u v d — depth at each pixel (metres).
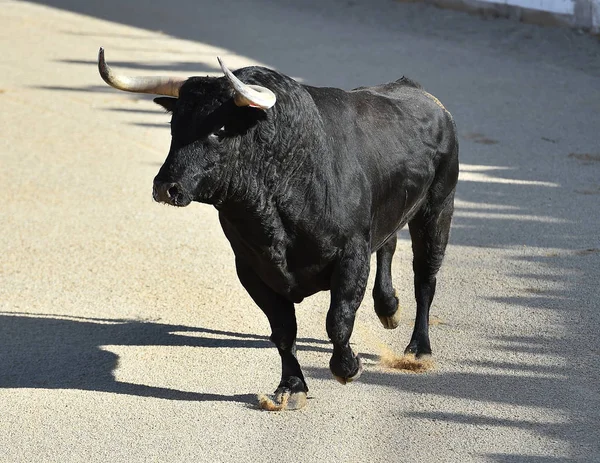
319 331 12.55
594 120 22.94
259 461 9.38
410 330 12.48
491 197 17.88
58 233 16.78
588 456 9.15
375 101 11.02
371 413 10.27
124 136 22.91
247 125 8.84
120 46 31.38
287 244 9.61
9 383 11.38
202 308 13.52
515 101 24.52
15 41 32.50
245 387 11.05
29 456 9.66
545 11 32.19
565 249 15.20
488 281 13.95
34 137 22.83
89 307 13.66
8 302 13.89
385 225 10.77
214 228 16.98
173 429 10.09
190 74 27.03
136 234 16.66
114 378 11.41
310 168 9.42
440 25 33.31
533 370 11.12
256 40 31.66
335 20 34.88
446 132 11.72
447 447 9.45
